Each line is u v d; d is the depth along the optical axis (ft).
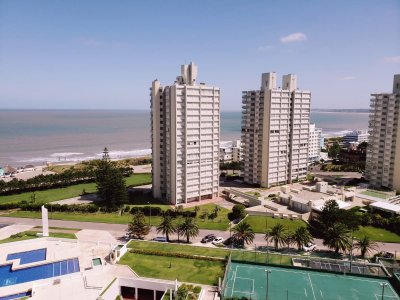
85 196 527.81
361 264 299.79
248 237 345.10
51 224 411.13
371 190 526.57
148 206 461.37
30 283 266.16
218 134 507.71
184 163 479.41
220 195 533.14
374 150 554.05
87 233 381.60
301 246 339.98
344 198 475.72
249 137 590.96
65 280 269.85
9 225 405.18
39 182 563.07
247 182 604.90
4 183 538.88
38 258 312.29
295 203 444.96
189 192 491.72
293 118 581.94
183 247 330.54
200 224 413.59
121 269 287.69
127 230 394.32
